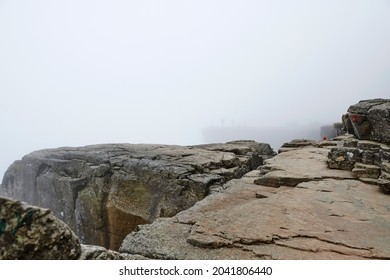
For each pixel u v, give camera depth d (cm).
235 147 1844
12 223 261
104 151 1755
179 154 1572
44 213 282
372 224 557
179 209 1175
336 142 1716
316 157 1323
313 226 546
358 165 945
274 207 658
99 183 1475
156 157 1519
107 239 1440
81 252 326
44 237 277
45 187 1791
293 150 1677
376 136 1144
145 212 1295
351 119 1271
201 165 1325
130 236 529
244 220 580
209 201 743
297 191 785
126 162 1471
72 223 1573
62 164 1750
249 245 475
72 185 1558
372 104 1230
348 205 669
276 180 890
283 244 474
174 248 475
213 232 520
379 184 779
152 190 1308
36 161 1939
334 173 966
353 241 480
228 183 948
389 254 435
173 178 1251
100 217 1446
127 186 1398
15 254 257
